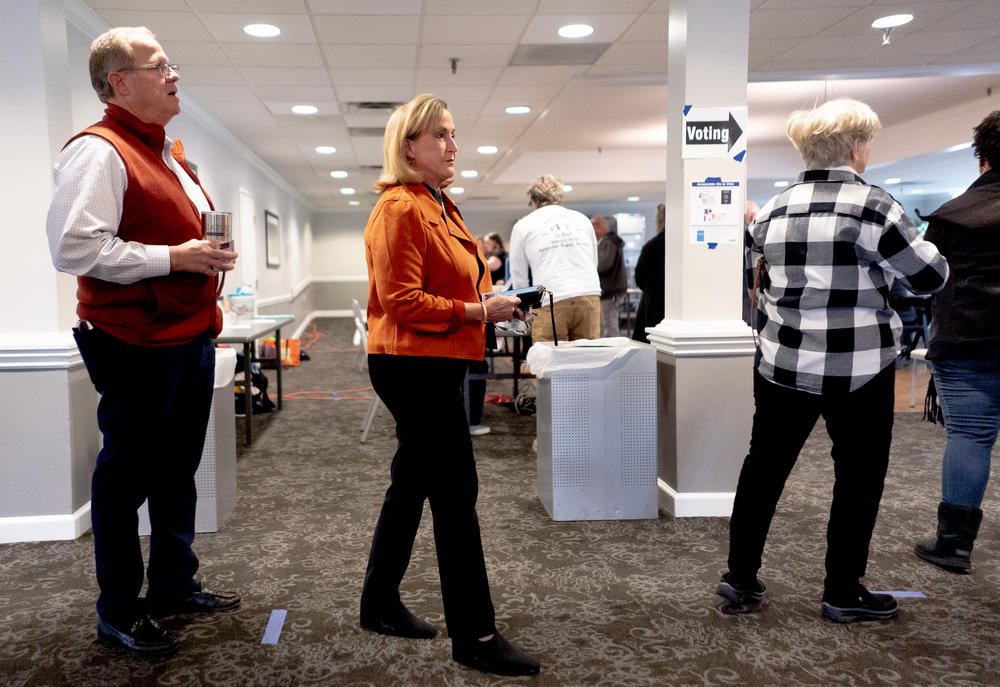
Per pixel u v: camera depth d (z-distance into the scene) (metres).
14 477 2.85
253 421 5.44
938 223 2.46
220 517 3.00
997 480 3.62
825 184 1.99
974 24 4.82
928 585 2.36
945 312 2.48
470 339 1.78
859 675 1.81
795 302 2.00
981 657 1.89
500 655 1.82
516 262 3.92
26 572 2.53
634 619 2.13
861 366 1.94
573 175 11.52
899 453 4.23
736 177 3.09
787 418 2.06
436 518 1.81
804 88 6.83
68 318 2.97
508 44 4.97
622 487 3.07
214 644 1.99
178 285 1.85
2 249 2.84
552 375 3.01
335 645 1.98
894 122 8.91
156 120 1.89
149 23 4.41
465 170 11.30
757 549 2.16
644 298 5.11
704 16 3.02
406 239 1.69
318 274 18.45
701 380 3.09
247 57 5.15
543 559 2.62
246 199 8.97
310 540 2.86
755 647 1.96
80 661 1.89
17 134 2.82
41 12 2.81
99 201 1.71
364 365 8.73
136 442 1.88
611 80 5.82
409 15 4.34
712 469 3.13
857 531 2.04
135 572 1.95
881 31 4.97
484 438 4.77
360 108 6.79
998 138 2.38
